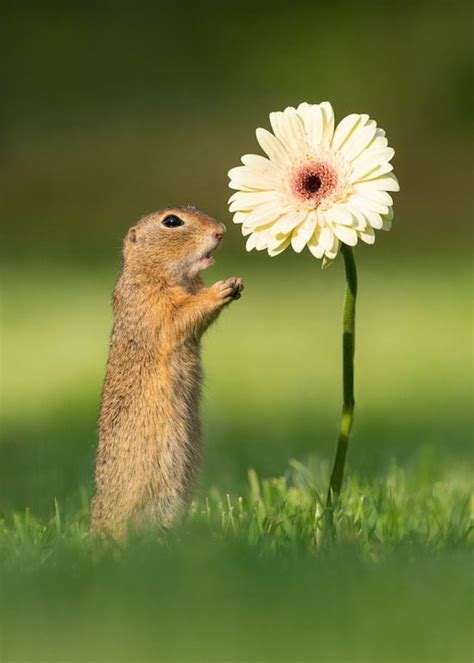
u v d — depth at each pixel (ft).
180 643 18.69
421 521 29.25
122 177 119.24
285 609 19.99
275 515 28.78
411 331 70.90
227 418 50.60
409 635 18.75
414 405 53.57
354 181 26.40
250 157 26.91
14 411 54.08
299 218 26.30
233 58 134.92
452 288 86.33
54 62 133.18
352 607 20.02
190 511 29.55
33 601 20.89
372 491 31.71
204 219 30.53
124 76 132.98
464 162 122.42
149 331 28.94
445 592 20.85
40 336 71.15
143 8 139.23
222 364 63.21
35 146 124.26
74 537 27.45
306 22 137.28
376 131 26.84
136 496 28.53
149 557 23.90
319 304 81.76
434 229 112.27
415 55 133.49
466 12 137.08
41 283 90.38
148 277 29.71
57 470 39.93
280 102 130.00
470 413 51.78
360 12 138.21
